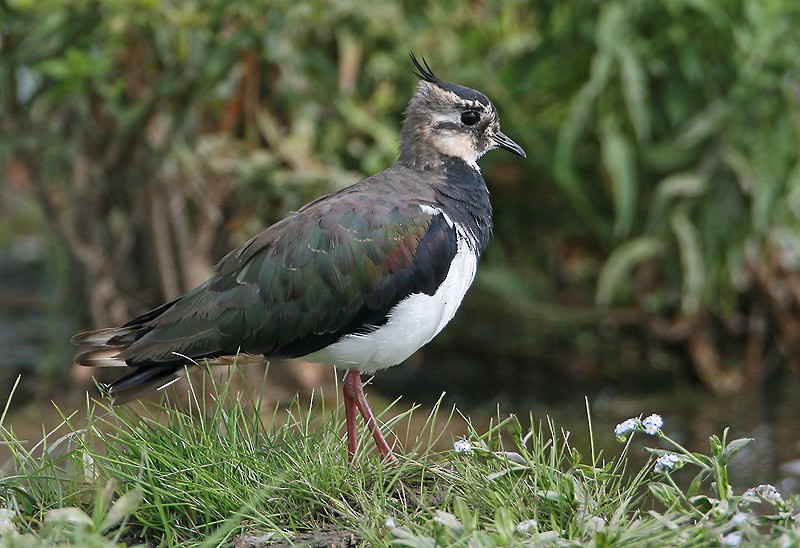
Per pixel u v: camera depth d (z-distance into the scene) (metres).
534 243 14.70
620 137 13.00
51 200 13.12
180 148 12.51
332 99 12.98
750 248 13.80
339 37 12.89
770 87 13.00
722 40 13.13
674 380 14.23
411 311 8.20
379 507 7.09
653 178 13.66
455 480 7.43
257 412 8.09
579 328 14.93
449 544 6.40
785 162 13.28
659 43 13.16
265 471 7.51
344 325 8.09
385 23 12.99
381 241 8.09
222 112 12.94
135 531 7.33
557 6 13.65
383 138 12.74
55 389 13.48
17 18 11.82
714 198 13.43
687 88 13.28
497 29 13.73
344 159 13.49
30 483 7.56
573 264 14.72
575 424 12.73
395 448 9.12
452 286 8.40
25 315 16.52
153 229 13.20
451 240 8.34
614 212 13.99
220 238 13.47
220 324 8.08
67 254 13.77
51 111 12.52
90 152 12.95
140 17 11.45
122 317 13.55
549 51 13.60
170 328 8.18
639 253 13.37
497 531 6.58
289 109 13.04
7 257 18.80
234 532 7.11
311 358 8.32
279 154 12.76
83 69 11.00
